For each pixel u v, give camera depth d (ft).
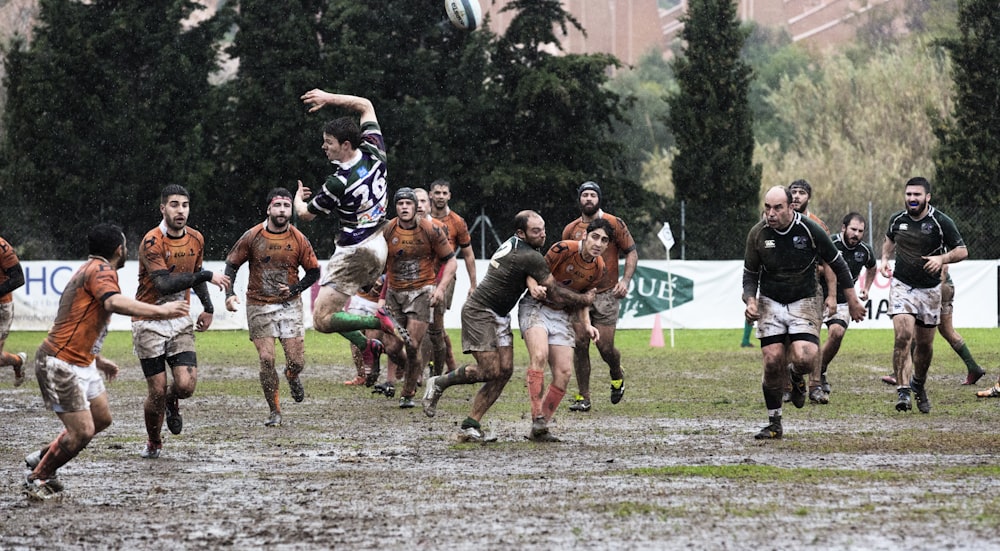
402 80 300.61
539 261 77.05
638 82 547.49
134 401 108.37
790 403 103.04
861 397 108.17
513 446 77.46
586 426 88.33
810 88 419.74
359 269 78.13
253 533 50.57
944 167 260.01
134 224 289.12
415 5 302.66
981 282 206.90
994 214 244.22
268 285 90.94
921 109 376.89
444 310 107.86
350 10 290.15
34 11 407.03
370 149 77.10
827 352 106.63
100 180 283.79
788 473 64.85
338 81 289.33
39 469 59.36
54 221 284.82
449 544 47.80
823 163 369.30
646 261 210.79
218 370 143.13
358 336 81.15
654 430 85.71
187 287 73.05
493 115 298.15
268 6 293.23
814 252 78.59
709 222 245.86
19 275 97.14
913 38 448.65
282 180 285.84
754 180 273.95
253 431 86.43
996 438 79.87
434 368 109.09
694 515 53.06
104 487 62.59
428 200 113.19
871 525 50.67
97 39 289.33
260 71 291.58
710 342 190.90
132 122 288.71
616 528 50.44
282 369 143.54
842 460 69.97
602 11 650.43
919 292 95.45
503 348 78.95
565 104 293.02
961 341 118.32
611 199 301.84
